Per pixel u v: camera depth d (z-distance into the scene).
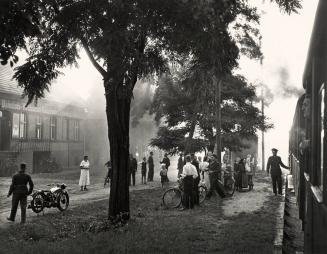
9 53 6.24
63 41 9.82
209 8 8.63
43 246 8.75
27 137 35.00
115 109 11.57
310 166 5.80
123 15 8.75
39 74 10.54
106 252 8.13
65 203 14.91
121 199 11.54
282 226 10.61
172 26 9.15
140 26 8.90
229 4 9.42
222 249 8.38
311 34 4.43
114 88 9.78
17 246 8.94
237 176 21.06
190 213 13.54
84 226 11.29
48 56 10.27
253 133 26.83
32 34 6.33
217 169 17.98
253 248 8.28
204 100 21.06
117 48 8.70
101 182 28.06
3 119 32.38
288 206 15.77
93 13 8.88
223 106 25.75
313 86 5.18
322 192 4.18
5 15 5.92
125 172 11.66
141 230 10.27
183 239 9.15
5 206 16.58
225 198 17.84
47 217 13.31
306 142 6.53
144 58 9.33
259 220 11.62
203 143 25.30
